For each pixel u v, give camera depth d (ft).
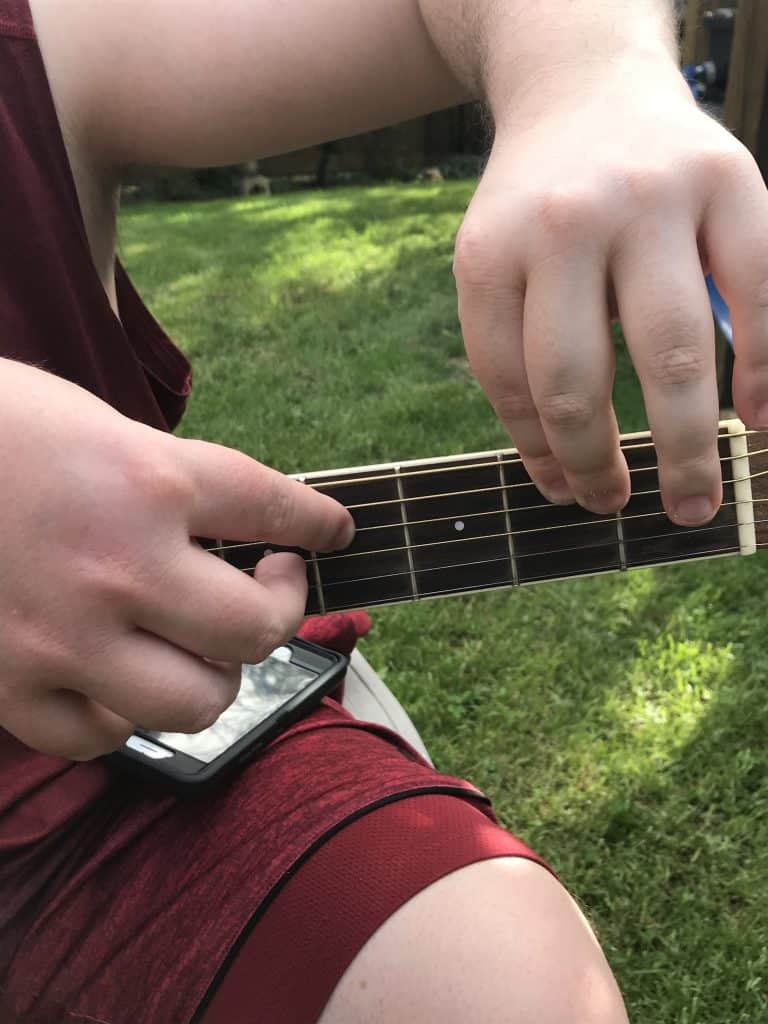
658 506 3.29
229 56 3.38
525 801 6.03
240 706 3.11
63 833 2.88
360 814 2.55
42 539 1.97
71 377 3.39
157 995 2.51
